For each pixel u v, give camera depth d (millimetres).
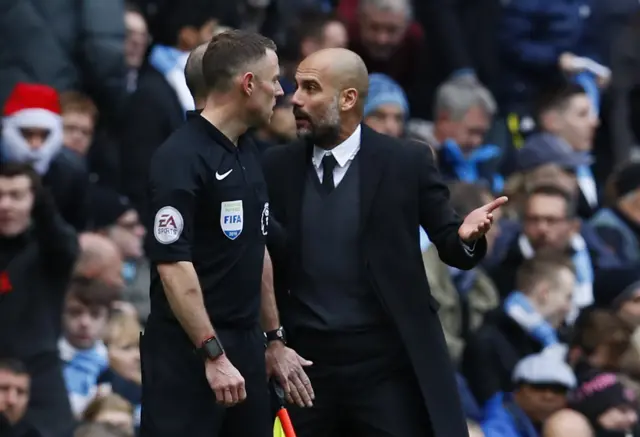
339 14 35062
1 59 31188
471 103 34125
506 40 38625
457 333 29859
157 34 31469
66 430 26438
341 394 22531
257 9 35250
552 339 30203
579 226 33594
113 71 32000
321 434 22750
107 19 31922
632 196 34594
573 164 35719
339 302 22453
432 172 22484
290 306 22594
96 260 27953
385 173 22453
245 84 20844
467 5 38438
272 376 21953
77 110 30906
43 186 27375
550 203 31969
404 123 33781
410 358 22281
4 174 26328
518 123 37625
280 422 21781
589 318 29828
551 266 30484
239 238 20969
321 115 22359
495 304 30672
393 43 35562
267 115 21000
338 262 22438
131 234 30328
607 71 39094
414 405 22516
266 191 21391
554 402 28422
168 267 20562
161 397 20891
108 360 28000
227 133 20969
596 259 33312
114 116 32156
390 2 35219
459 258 21922
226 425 21234
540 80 38812
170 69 31031
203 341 20531
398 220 22391
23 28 31188
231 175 20875
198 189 20719
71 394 27484
